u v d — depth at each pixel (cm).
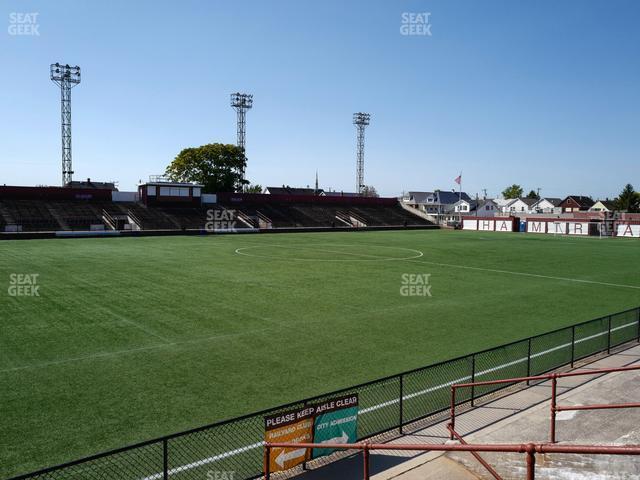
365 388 1241
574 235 7500
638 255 4447
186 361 1427
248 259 3675
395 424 1030
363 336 1712
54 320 1836
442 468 829
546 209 12925
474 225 8962
